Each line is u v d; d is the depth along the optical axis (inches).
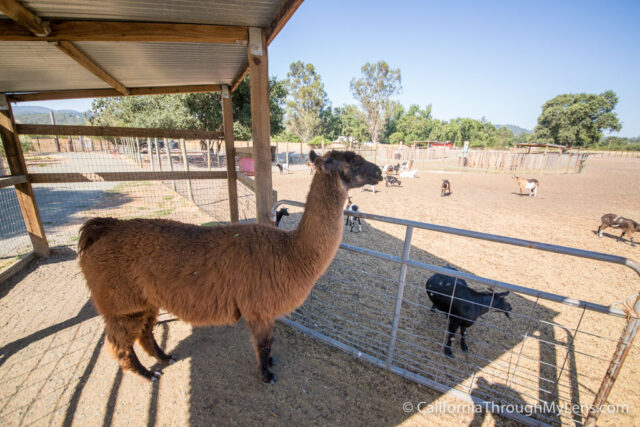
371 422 97.9
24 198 196.2
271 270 94.6
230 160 210.2
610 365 83.6
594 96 2405.3
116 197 443.5
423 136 2977.4
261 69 126.8
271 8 107.3
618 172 1030.4
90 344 129.9
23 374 113.4
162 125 622.2
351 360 124.3
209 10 106.7
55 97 191.6
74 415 97.7
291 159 1237.1
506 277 211.6
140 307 101.4
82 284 179.5
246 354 126.0
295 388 109.9
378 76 2361.0
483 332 150.3
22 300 162.4
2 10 85.7
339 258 234.7
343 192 96.0
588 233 320.8
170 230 101.4
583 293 189.6
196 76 183.9
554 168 1173.7
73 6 95.7
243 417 98.0
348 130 2568.9
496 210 424.2
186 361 121.6
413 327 150.3
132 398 104.1
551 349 138.6
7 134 183.2
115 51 135.7
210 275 94.0
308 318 149.4
